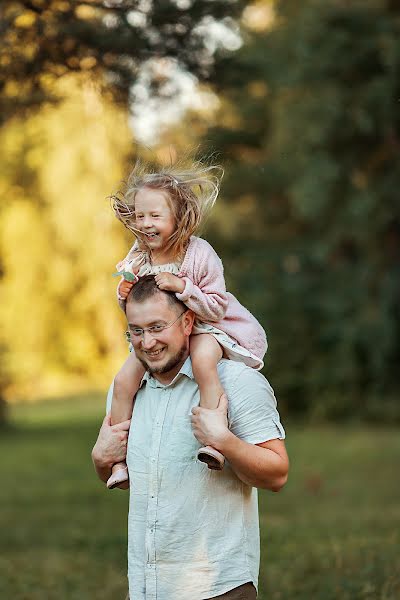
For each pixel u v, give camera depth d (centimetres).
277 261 2666
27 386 3912
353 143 2238
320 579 754
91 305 3806
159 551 371
